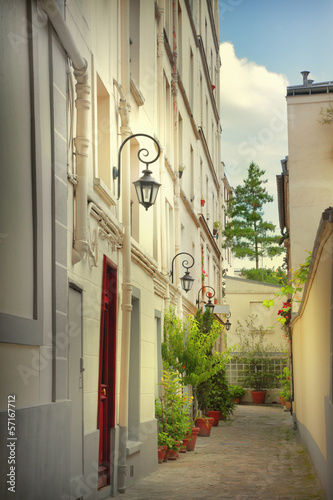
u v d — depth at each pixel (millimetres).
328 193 16766
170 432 12242
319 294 8758
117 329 8625
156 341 13031
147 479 9703
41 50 5676
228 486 8836
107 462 8125
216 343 26609
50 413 5453
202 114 22688
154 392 11570
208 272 24438
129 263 8906
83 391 6793
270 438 16109
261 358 32125
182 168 16594
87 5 7316
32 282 5316
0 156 4551
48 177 5789
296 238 16906
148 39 12102
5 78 4680
